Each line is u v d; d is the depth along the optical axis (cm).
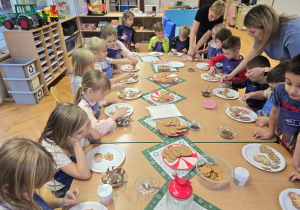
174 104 163
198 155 112
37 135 248
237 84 205
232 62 223
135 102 166
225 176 98
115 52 270
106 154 112
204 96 176
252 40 658
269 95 168
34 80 308
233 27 841
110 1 580
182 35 312
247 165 106
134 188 93
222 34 248
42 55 327
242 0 809
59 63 392
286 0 622
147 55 285
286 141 129
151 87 192
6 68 290
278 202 87
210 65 236
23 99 311
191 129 134
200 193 90
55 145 102
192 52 268
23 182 70
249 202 87
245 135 129
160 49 338
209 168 101
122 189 92
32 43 300
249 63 179
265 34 154
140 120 143
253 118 146
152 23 531
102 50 206
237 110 154
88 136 121
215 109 158
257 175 100
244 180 92
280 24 151
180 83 201
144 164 106
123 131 132
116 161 108
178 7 686
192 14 676
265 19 148
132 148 117
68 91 357
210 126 137
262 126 138
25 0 393
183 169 102
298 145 101
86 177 97
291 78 100
